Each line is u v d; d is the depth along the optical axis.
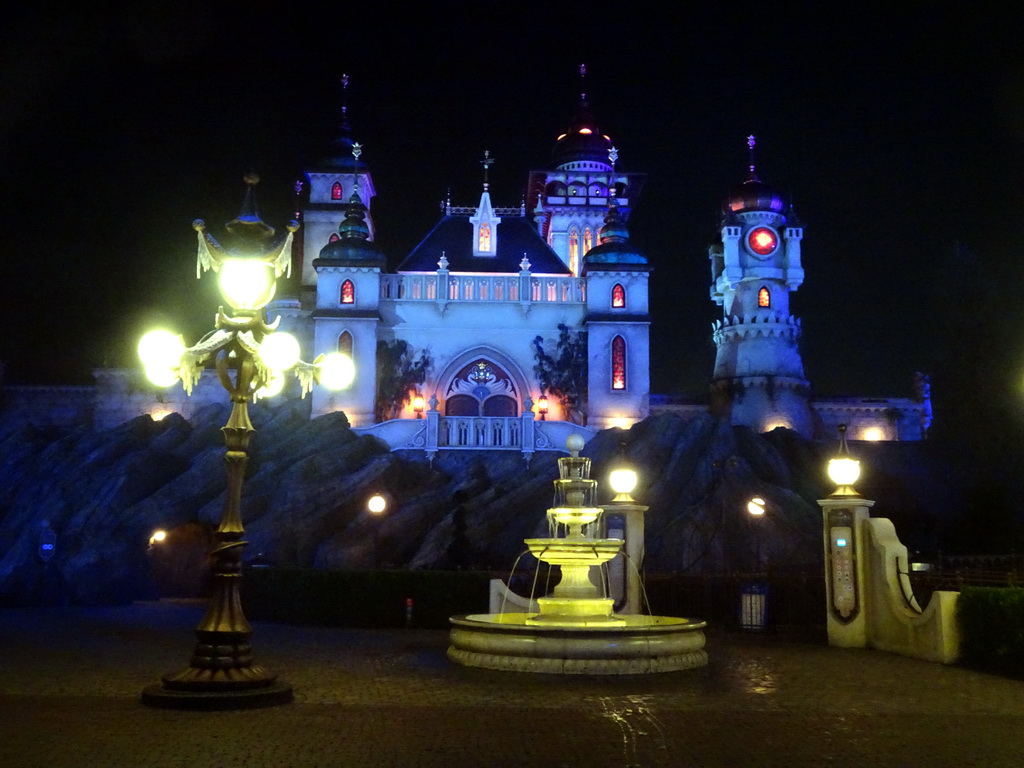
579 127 85.75
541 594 30.89
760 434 55.31
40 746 10.86
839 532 23.27
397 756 10.52
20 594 43.56
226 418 57.25
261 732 11.71
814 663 19.25
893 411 70.12
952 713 13.42
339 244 63.88
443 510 48.00
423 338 63.75
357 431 55.62
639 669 17.20
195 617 32.41
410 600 28.67
